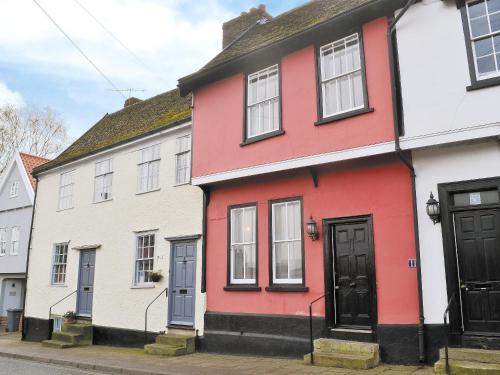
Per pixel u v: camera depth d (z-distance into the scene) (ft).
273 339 33.99
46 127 116.06
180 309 42.04
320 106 33.06
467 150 27.30
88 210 55.52
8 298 77.77
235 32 52.08
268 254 35.58
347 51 32.89
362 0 35.09
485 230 26.48
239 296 36.99
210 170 39.17
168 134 47.37
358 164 31.81
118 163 53.01
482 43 27.25
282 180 35.81
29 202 73.26
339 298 31.71
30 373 33.53
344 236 32.12
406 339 27.84
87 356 39.88
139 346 44.73
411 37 29.19
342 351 29.35
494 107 25.89
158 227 46.03
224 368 30.42
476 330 25.82
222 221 39.37
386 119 29.60
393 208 29.78
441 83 27.68
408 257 28.66
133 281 47.37
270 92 37.01
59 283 57.52
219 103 39.96
